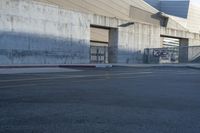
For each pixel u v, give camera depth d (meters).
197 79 18.92
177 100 10.02
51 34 35.81
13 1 31.72
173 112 7.96
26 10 33.03
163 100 9.95
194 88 13.77
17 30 32.16
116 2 52.50
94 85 14.00
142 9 59.84
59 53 36.84
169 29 55.16
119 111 7.93
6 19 31.11
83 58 40.03
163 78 19.28
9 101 9.12
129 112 7.82
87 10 46.56
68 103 8.95
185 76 21.44
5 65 28.19
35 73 21.14
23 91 11.37
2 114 7.30
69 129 6.02
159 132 5.95
